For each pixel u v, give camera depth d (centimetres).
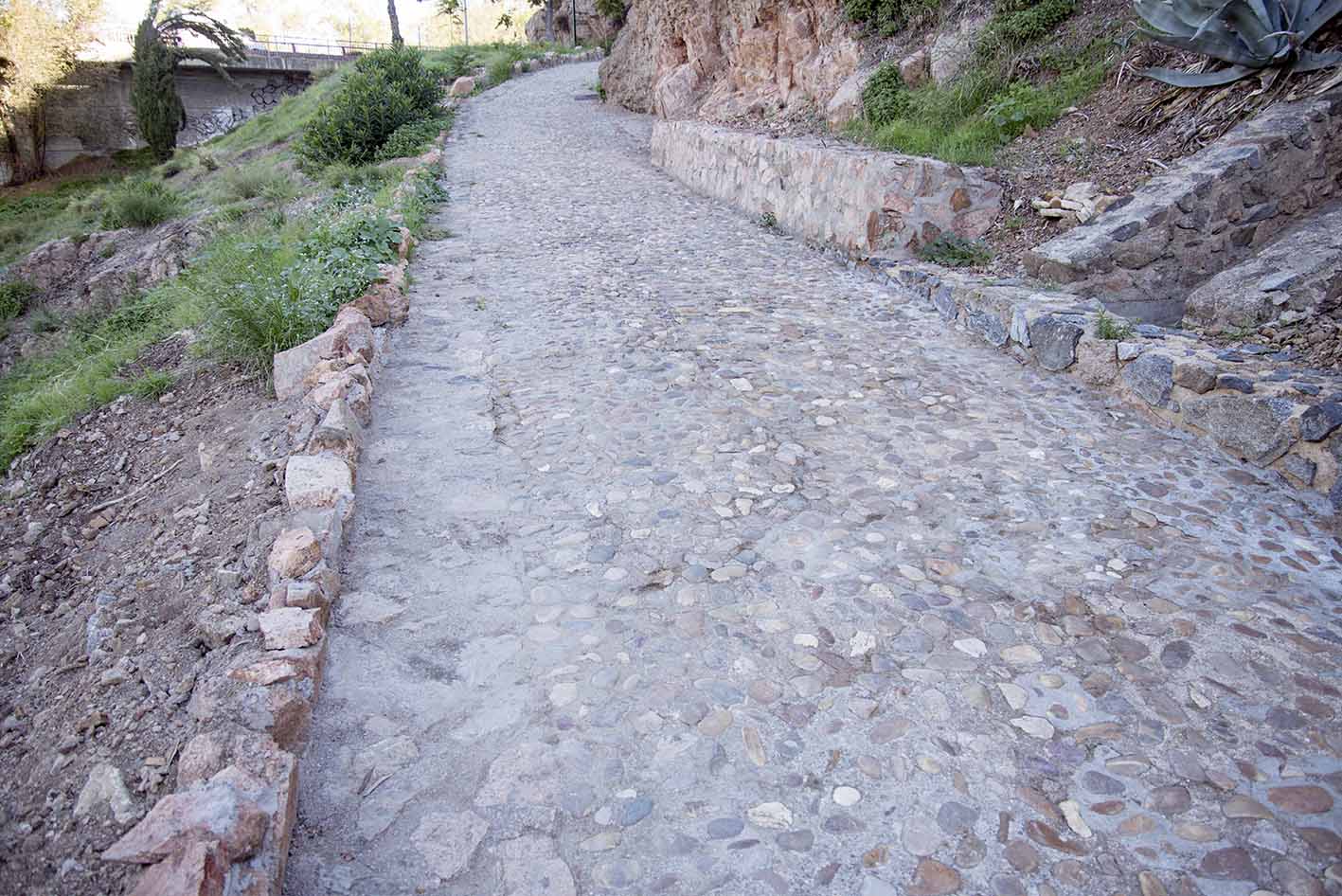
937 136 852
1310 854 205
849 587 316
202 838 183
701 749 243
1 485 596
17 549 472
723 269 792
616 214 1046
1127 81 759
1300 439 372
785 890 200
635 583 321
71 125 3444
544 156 1493
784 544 346
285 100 2933
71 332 1348
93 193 2586
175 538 390
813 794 228
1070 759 237
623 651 285
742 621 298
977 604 305
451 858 211
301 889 202
